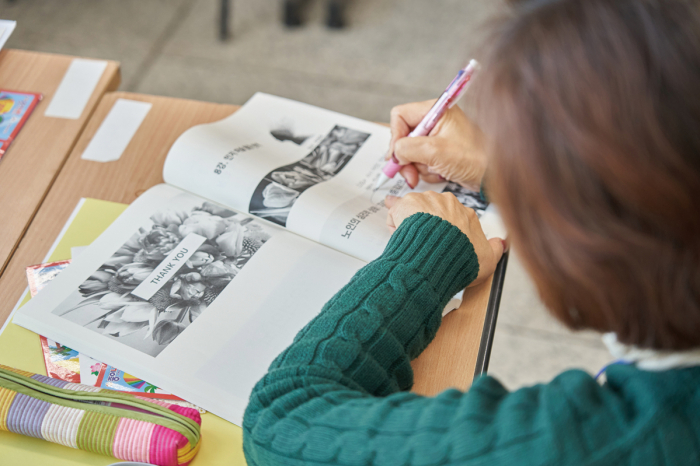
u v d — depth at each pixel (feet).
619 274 0.94
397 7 7.79
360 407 1.34
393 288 1.79
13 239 2.33
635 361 1.11
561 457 1.03
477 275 2.03
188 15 7.63
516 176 0.96
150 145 2.76
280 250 2.25
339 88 6.89
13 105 2.88
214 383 1.85
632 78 0.84
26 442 1.74
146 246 2.25
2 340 1.98
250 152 2.54
